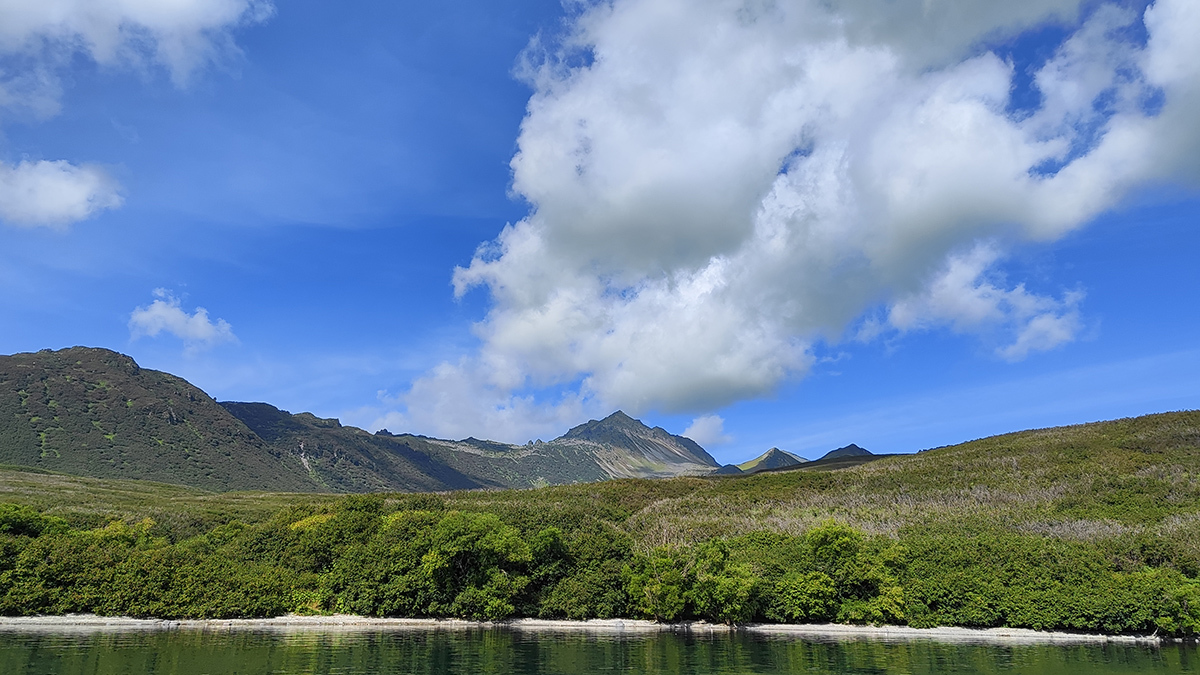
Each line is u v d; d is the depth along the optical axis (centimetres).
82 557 7162
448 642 6072
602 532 8825
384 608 7588
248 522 11944
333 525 8794
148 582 7062
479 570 7825
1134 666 5172
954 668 5031
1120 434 14025
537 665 4997
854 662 5250
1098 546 8231
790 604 7575
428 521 8638
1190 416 14300
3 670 4344
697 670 4875
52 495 13775
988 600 7306
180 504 14712
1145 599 6869
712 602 7444
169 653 5100
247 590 7331
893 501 11675
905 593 7538
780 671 4859
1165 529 8619
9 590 6712
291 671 4509
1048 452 13388
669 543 9506
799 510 11781
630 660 5256
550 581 8062
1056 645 6316
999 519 9738
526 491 15662
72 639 5728
